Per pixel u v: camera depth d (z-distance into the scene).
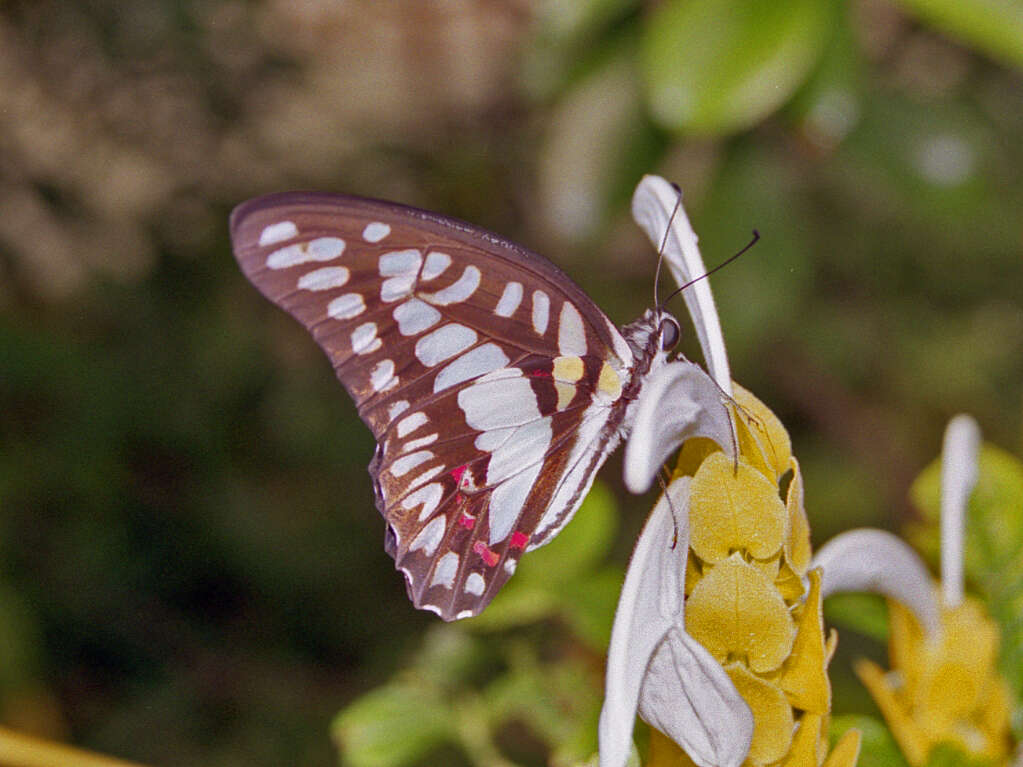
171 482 0.49
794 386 0.52
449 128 0.58
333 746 0.45
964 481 0.22
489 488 0.24
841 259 0.49
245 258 0.22
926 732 0.21
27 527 0.46
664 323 0.24
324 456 0.50
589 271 0.52
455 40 0.59
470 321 0.23
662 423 0.18
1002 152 0.39
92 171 0.50
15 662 0.41
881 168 0.29
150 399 0.48
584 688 0.24
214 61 0.48
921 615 0.21
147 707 0.46
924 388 0.51
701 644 0.19
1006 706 0.22
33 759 0.24
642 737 0.20
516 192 0.56
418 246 0.23
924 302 0.51
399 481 0.24
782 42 0.24
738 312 0.30
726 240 0.30
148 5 0.46
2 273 0.51
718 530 0.19
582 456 0.24
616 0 0.28
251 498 0.49
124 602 0.47
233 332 0.49
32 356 0.45
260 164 0.52
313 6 0.59
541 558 0.24
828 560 0.20
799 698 0.19
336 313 0.23
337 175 0.56
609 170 0.29
